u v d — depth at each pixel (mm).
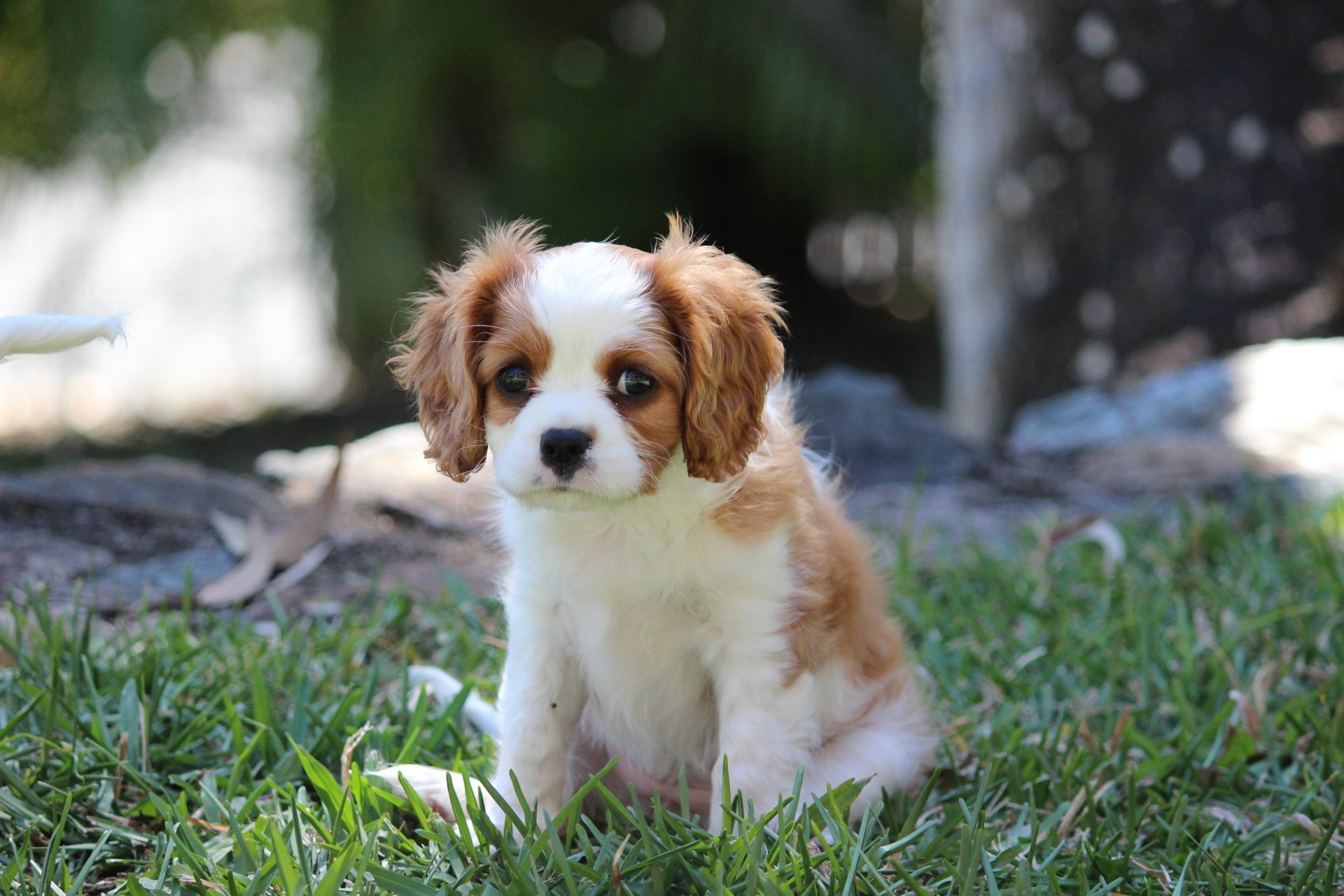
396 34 15578
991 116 10531
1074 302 10492
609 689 3736
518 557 3691
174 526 6402
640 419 3283
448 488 7211
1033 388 10703
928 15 15922
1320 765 4055
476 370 3447
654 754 3959
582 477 3162
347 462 7625
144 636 4750
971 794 3939
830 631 3729
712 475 3359
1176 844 3529
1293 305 10078
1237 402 8844
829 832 3396
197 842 3328
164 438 15797
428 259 16766
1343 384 8844
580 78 17578
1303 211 10031
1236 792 4004
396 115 15719
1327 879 3129
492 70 16578
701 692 3803
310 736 4129
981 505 7555
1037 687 4699
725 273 3572
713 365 3338
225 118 15805
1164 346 10250
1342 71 9984
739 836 3184
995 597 5777
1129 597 5422
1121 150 10203
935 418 9227
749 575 3500
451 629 5227
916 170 17297
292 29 16141
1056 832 3590
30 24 15070
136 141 14945
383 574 6023
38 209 15547
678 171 18359
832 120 16094
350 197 16062
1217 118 10008
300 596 5695
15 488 6508
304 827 3490
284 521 6535
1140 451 8312
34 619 4945
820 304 20078
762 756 3539
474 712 4312
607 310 3256
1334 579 5559
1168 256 10164
